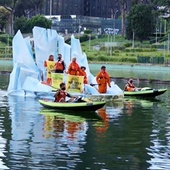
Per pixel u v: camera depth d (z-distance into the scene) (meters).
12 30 159.38
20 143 24.53
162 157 22.38
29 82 43.59
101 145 24.44
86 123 30.38
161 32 146.38
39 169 20.44
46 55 45.91
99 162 21.50
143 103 40.66
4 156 22.12
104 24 178.38
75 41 47.28
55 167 20.72
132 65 99.38
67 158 22.00
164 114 34.62
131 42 136.88
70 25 177.38
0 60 115.38
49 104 35.56
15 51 44.78
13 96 43.47
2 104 38.31
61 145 24.28
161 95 47.19
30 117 32.25
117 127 29.25
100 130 28.22
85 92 41.50
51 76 43.06
